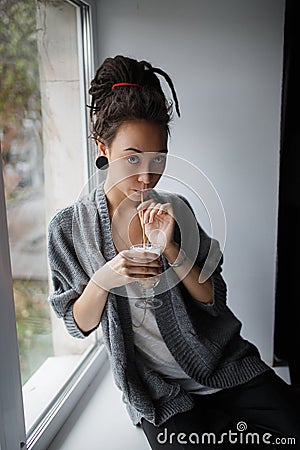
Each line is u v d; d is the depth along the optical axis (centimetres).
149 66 90
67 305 98
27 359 111
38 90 114
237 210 138
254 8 125
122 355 96
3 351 84
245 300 144
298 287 133
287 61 120
